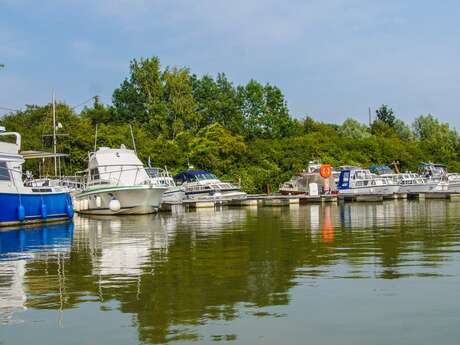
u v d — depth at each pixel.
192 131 63.25
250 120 72.56
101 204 32.69
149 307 8.76
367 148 70.19
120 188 31.59
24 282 10.86
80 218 30.28
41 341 7.27
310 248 14.93
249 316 8.14
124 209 32.25
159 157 54.41
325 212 32.03
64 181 36.78
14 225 24.17
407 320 7.82
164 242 17.20
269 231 20.17
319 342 7.01
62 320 8.16
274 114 74.06
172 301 9.09
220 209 38.31
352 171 49.16
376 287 9.80
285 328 7.55
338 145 68.69
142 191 31.78
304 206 40.34
